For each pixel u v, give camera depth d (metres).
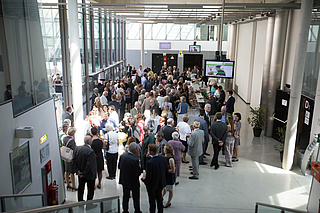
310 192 5.92
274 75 10.44
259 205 4.30
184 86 12.15
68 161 6.06
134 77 15.58
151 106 9.53
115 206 4.93
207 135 7.99
